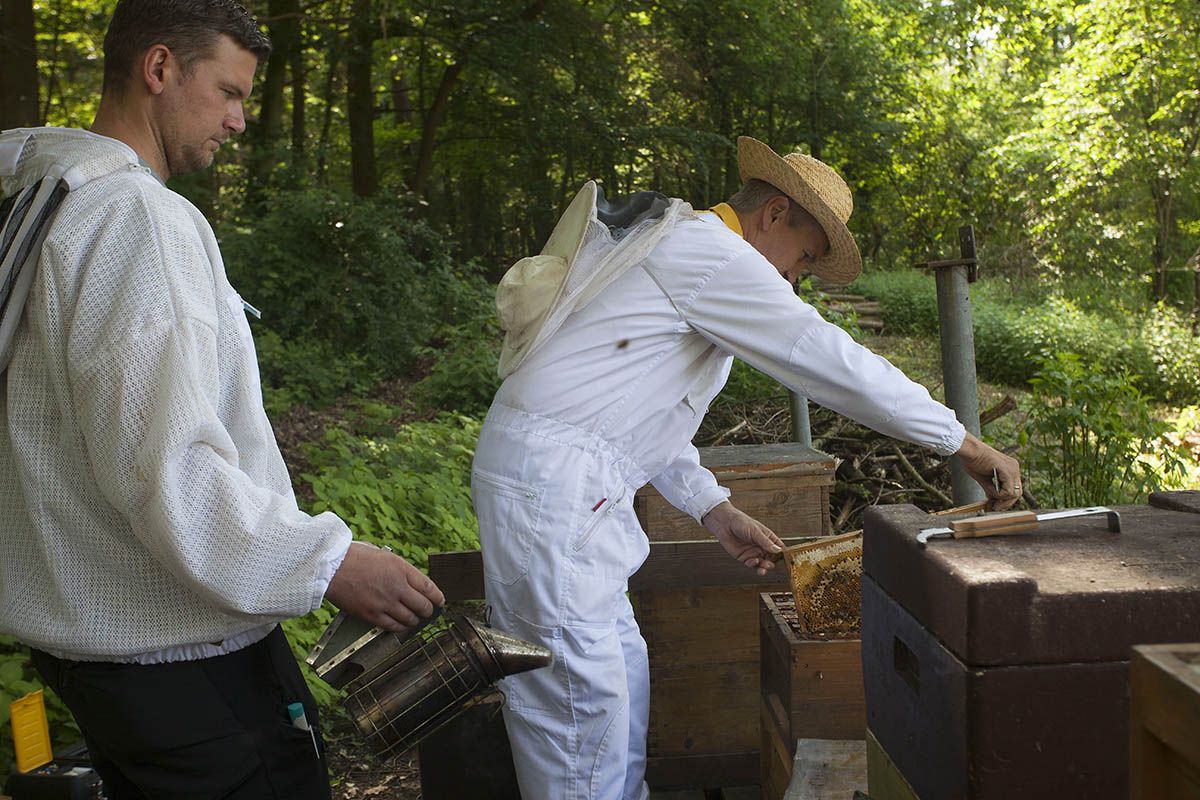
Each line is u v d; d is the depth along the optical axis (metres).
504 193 23.05
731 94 19.92
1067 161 18.41
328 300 11.64
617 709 2.25
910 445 5.50
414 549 4.88
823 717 2.22
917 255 26.23
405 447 6.27
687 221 2.30
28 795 2.19
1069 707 1.26
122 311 1.52
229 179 16.45
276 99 14.97
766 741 2.58
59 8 15.02
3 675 3.11
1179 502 1.69
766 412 6.09
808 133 21.45
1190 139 17.66
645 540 2.43
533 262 2.33
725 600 2.85
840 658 2.21
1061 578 1.30
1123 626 1.25
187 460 1.50
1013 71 24.89
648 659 2.76
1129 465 5.24
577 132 17.14
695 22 18.08
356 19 14.19
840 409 2.19
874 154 22.66
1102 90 17.69
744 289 2.22
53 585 1.59
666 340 2.29
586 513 2.23
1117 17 17.00
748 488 3.11
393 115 21.08
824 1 19.67
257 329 11.33
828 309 6.97
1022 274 21.20
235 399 1.69
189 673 1.63
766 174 2.40
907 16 21.75
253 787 1.67
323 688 3.99
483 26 15.70
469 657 1.71
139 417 1.50
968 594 1.25
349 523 4.78
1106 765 1.26
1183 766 0.88
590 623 2.22
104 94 1.74
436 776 2.68
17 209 1.59
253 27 1.76
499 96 18.47
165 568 1.58
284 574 1.54
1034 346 14.55
